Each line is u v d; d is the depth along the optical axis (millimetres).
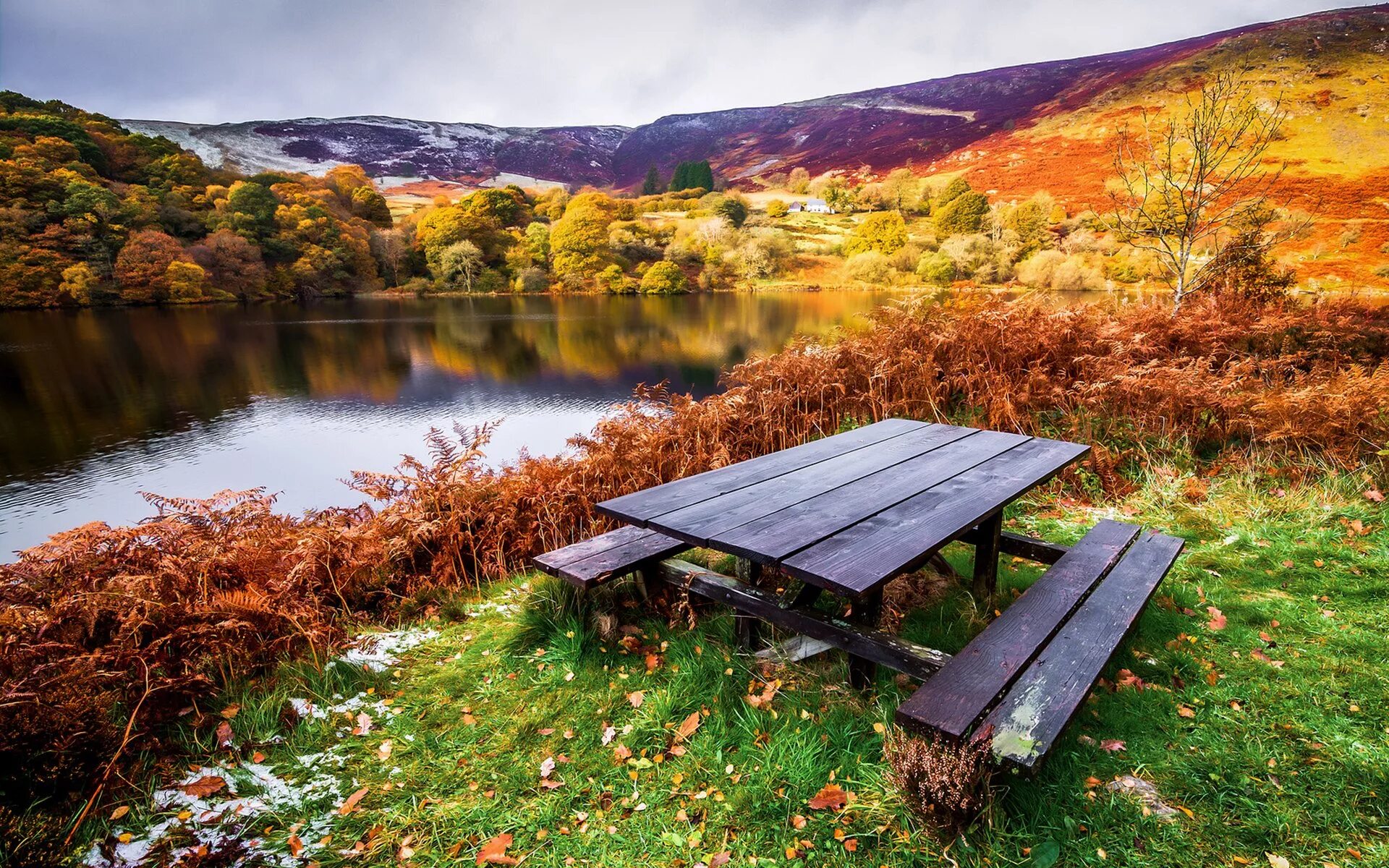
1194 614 2699
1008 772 1733
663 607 2799
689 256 83750
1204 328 6141
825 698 2182
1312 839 1569
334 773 2010
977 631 2543
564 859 1680
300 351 38938
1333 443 4316
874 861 1592
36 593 2689
